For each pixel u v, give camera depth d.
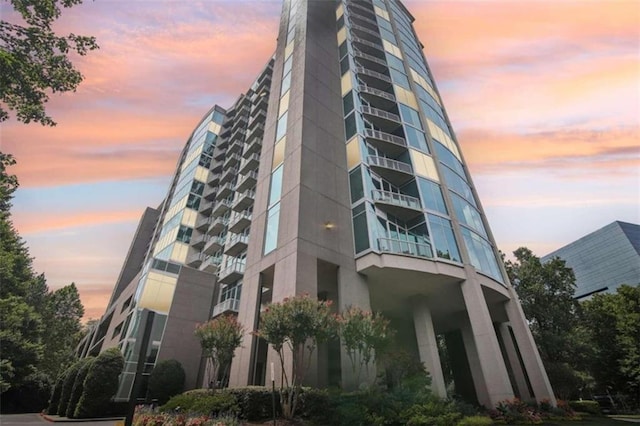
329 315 12.67
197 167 48.75
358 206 20.64
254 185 34.06
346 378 14.27
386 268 17.88
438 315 24.61
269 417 11.10
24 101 9.92
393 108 27.31
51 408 24.47
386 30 34.62
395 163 23.25
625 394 29.70
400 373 14.97
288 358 14.15
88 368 21.02
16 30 9.40
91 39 10.52
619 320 29.25
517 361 23.17
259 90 46.06
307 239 17.56
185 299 29.08
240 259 29.50
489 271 22.17
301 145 21.08
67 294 51.06
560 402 19.34
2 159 10.40
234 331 14.55
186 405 12.36
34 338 31.19
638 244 84.69
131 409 4.89
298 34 30.03
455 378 26.22
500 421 14.30
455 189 24.86
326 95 25.80
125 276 54.41
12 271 28.97
